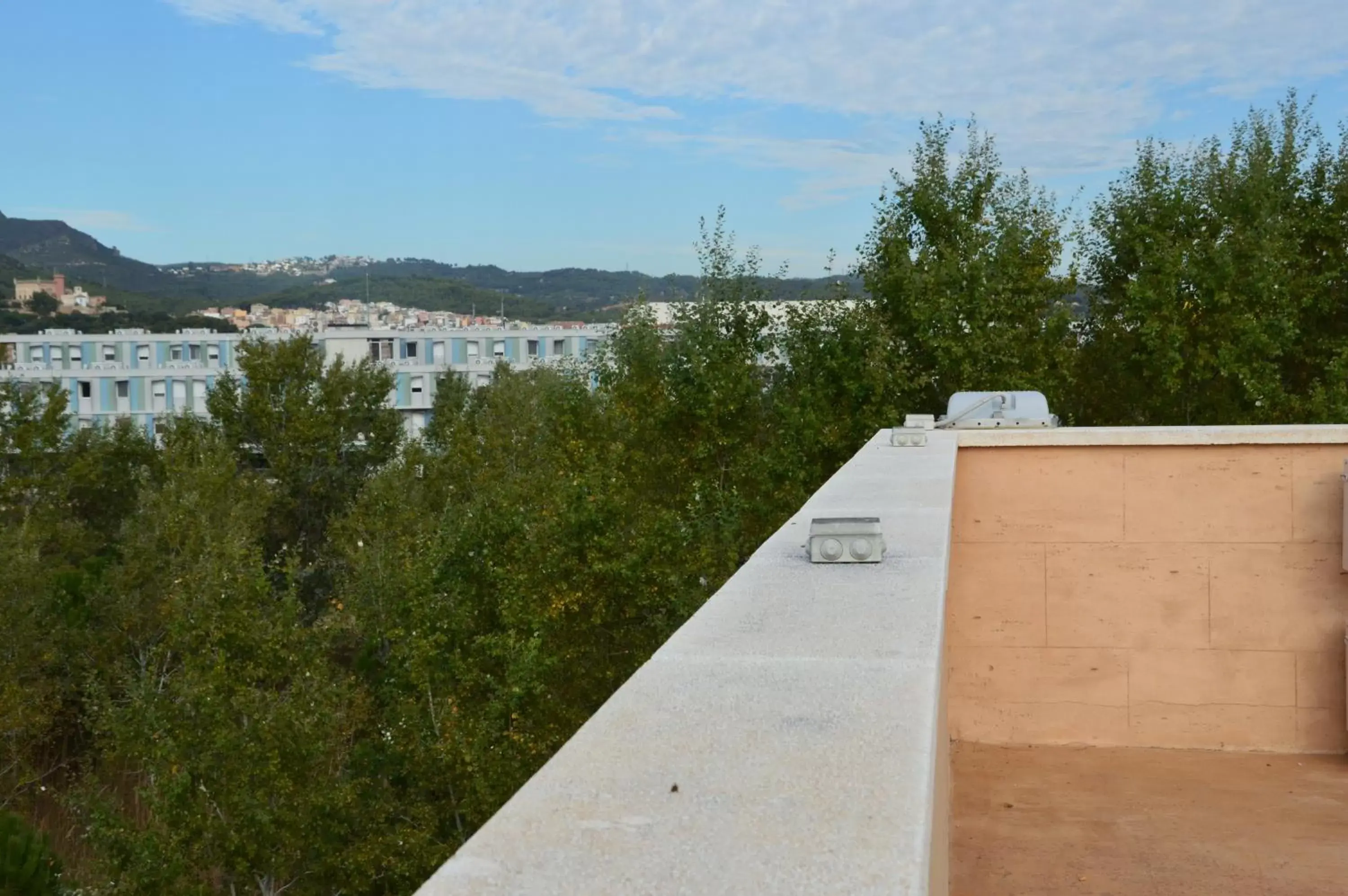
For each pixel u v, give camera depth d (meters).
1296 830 5.49
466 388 70.69
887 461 6.06
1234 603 6.89
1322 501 6.75
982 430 7.30
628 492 23.88
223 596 21.97
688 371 26.70
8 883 17.83
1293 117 26.61
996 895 4.84
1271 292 24.19
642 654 22.56
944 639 2.46
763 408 26.94
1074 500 7.06
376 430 49.19
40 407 43.09
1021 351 24.92
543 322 144.62
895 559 3.26
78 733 31.88
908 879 1.16
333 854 20.50
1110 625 7.04
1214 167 26.56
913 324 24.89
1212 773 6.43
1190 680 6.96
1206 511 6.90
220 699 20.36
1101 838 5.47
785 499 24.19
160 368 83.31
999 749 7.04
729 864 1.21
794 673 2.05
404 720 22.16
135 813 25.80
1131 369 26.34
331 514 46.00
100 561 37.03
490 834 1.31
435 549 25.02
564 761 1.58
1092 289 27.89
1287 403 24.09
